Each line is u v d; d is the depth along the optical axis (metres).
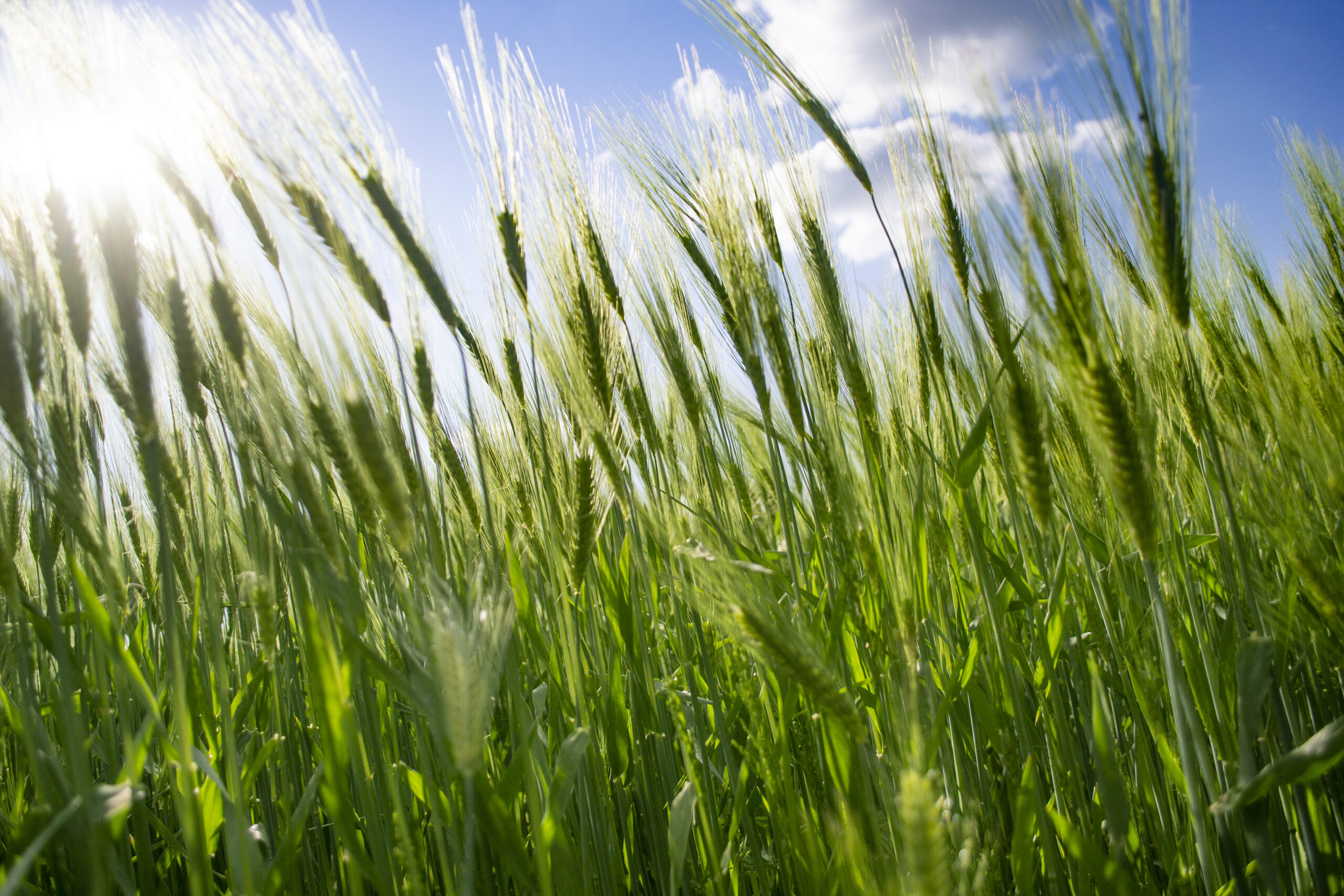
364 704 0.42
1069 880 0.41
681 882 0.39
